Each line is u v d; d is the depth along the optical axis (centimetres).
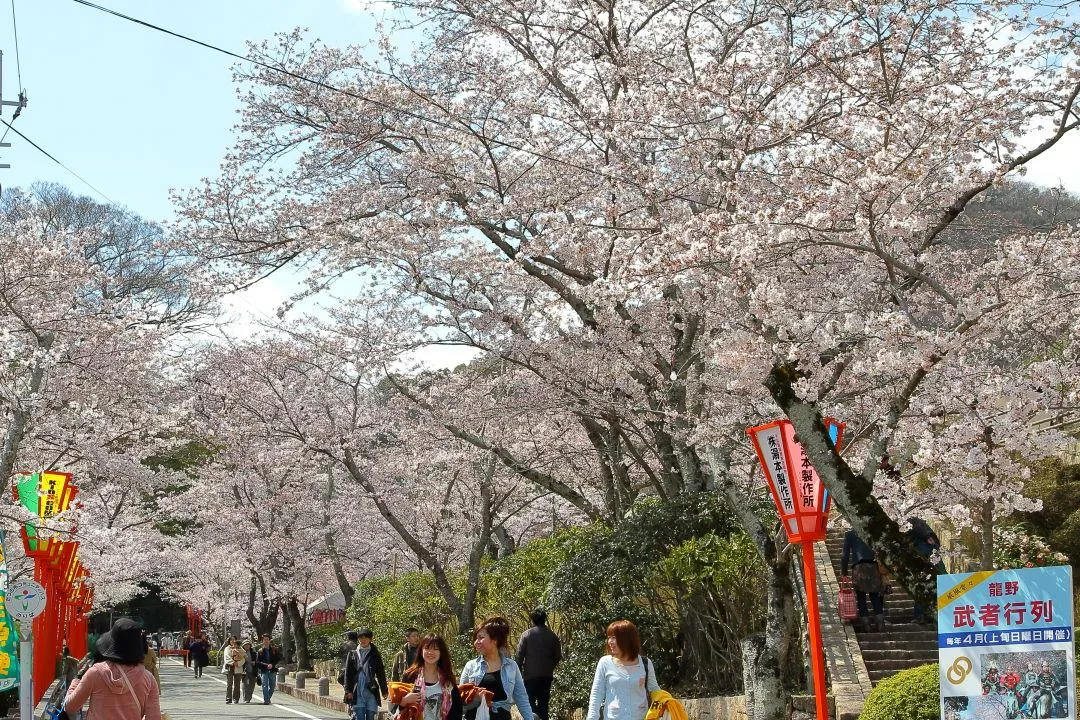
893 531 800
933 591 783
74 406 1761
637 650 791
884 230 883
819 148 978
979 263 1374
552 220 1404
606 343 1452
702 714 1312
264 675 2453
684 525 1462
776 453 846
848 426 1109
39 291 1727
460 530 2684
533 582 1916
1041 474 1495
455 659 1955
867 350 955
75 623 2672
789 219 890
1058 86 1068
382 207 1634
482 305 1606
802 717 1132
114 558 2362
